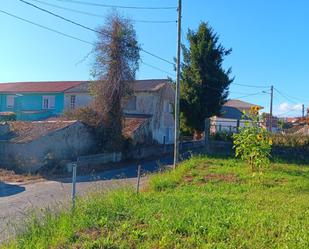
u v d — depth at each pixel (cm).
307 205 1049
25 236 741
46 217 826
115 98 2798
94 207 903
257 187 1379
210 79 3638
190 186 1403
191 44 3681
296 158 2214
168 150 3362
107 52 2808
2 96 4644
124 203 980
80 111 2781
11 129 2584
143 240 706
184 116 3691
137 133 3136
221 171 1706
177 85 2089
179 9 2095
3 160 2364
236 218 846
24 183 1884
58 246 683
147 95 3656
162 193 1249
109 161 2648
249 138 1633
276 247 671
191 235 726
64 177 2047
